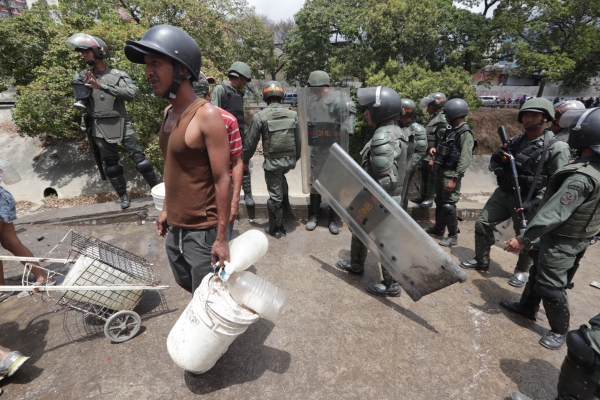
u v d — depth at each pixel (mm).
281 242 3980
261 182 11930
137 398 1914
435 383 2074
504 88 26172
